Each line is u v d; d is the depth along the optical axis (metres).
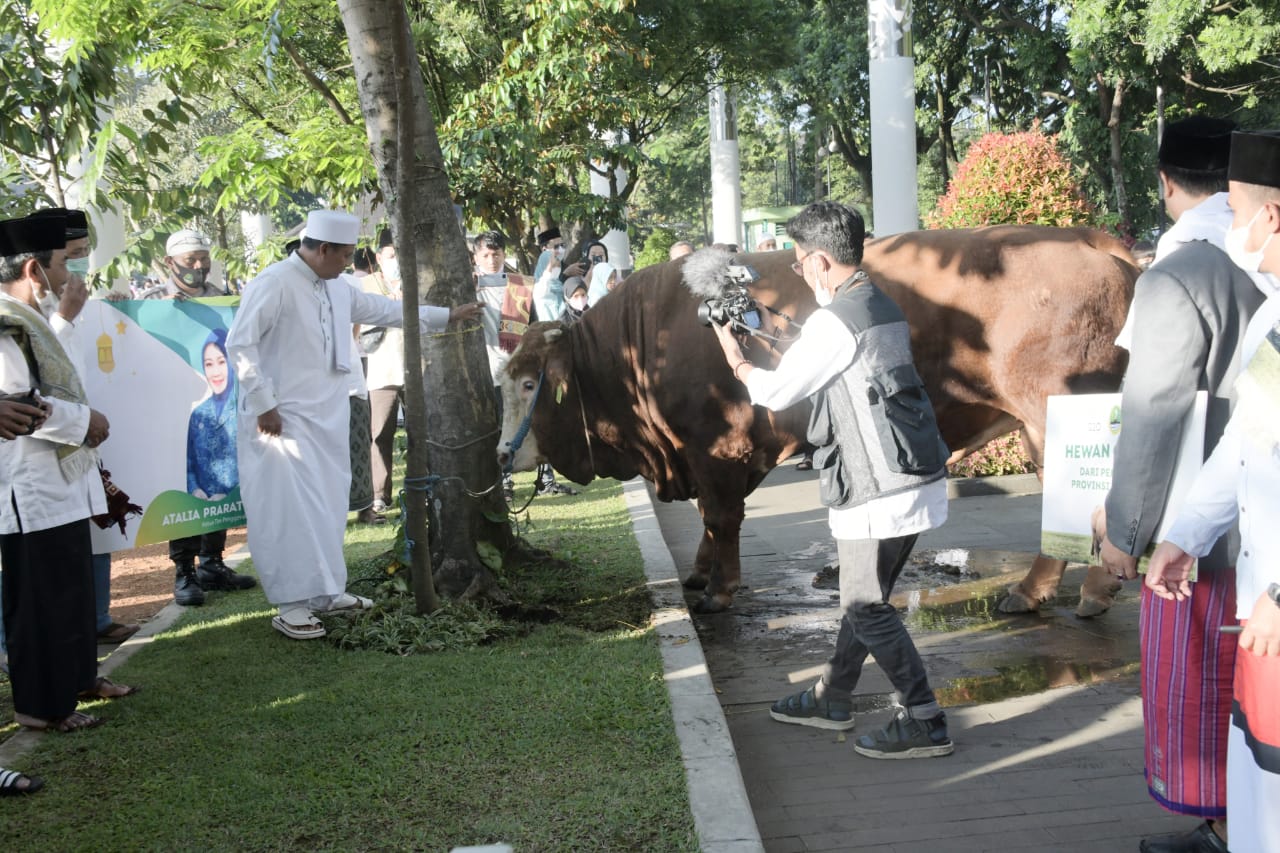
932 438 4.23
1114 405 3.86
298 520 5.68
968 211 9.52
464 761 4.18
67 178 7.87
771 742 4.68
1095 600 5.98
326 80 15.33
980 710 4.89
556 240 10.36
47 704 4.57
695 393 6.21
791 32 22.34
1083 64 22.88
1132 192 27.92
